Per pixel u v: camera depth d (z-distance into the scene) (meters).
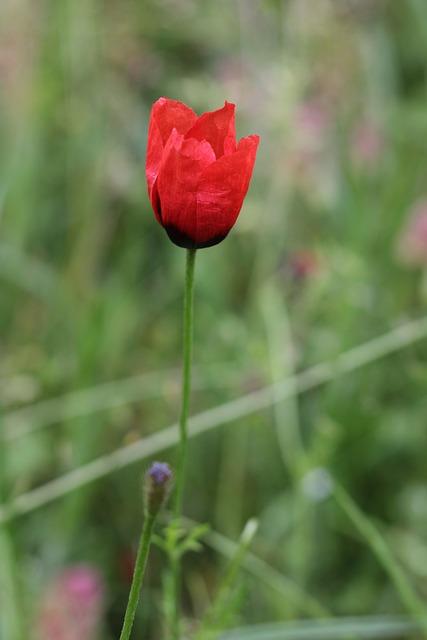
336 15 0.99
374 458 0.81
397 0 1.13
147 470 0.56
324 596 0.77
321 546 0.79
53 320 0.90
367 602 0.77
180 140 0.57
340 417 0.80
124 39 1.04
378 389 0.85
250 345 0.81
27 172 0.96
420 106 1.04
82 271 0.94
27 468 0.79
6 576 0.71
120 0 1.04
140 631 0.75
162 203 0.58
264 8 0.99
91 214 0.96
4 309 0.93
